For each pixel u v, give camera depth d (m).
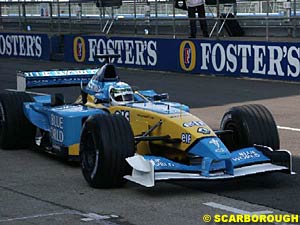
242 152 13.11
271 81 31.94
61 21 49.03
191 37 37.22
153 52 38.03
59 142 15.26
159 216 11.22
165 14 43.25
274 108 24.42
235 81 32.53
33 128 17.38
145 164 11.99
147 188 13.13
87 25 46.94
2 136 17.38
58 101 16.72
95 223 10.88
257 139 13.55
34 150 17.45
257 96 27.56
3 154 17.00
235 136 13.98
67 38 44.34
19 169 15.20
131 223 10.84
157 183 13.55
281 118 22.23
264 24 37.69
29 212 11.65
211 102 26.33
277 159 12.89
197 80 33.50
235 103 25.92
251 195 12.55
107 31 42.78
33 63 44.72
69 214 11.45
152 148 13.89
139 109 14.06
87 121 13.09
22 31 51.06
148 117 13.68
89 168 13.24
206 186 13.29
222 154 12.19
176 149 13.25
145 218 11.12
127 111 14.35
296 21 35.41
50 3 48.62
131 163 12.22
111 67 15.70
